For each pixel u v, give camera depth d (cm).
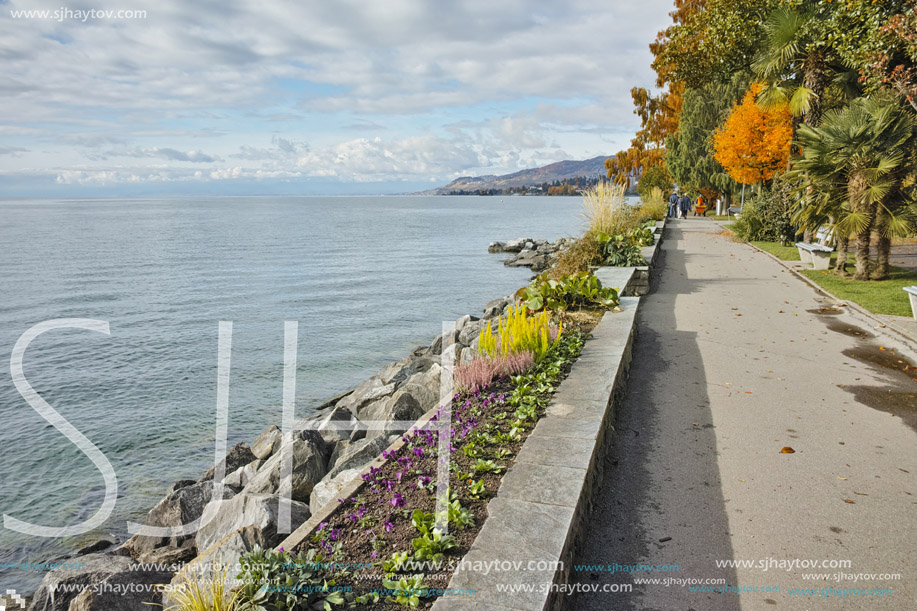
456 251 4259
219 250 4575
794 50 1888
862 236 1434
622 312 947
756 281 1515
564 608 327
